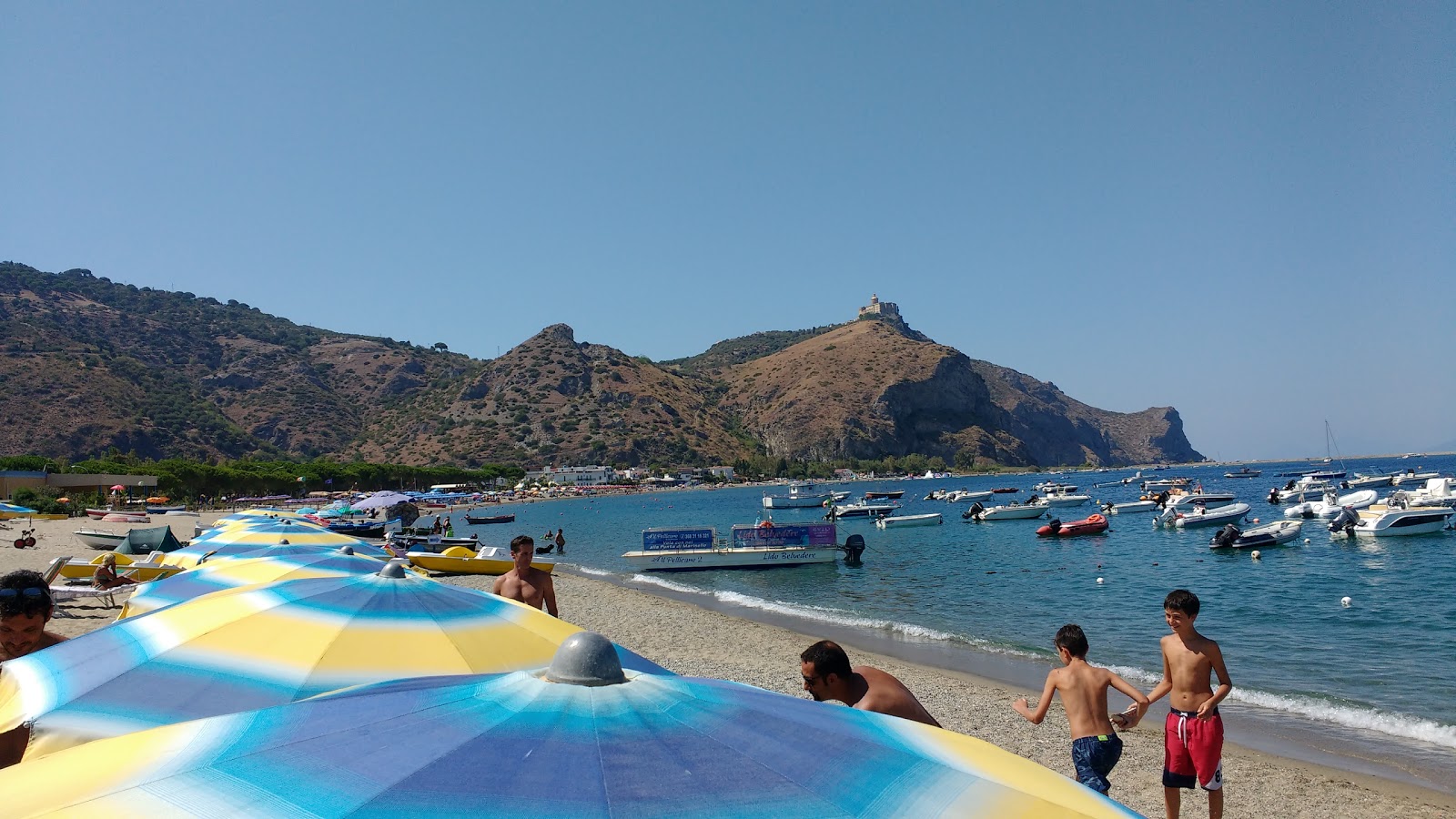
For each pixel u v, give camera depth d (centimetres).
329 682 479
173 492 9275
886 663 1672
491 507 13038
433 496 10319
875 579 3128
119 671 470
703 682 309
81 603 1888
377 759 228
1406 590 2541
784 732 263
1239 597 2509
